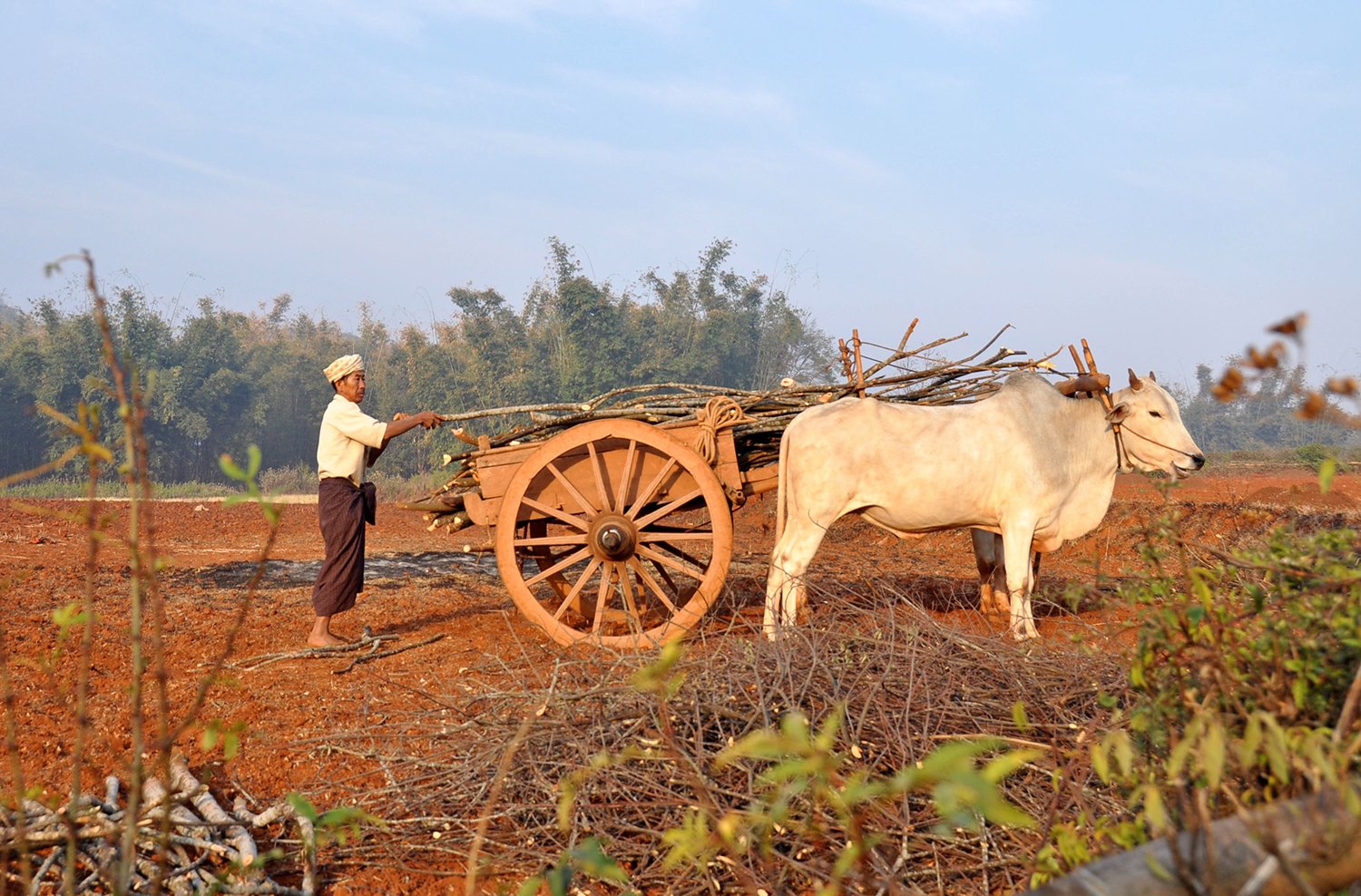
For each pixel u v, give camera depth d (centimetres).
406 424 623
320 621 626
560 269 3191
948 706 366
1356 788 167
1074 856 229
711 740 363
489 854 335
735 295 3550
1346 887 158
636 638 502
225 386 3584
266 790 399
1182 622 242
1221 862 156
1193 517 895
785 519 603
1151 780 235
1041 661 397
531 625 694
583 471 620
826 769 152
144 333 3403
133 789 207
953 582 798
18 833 229
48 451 3316
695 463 595
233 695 521
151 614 712
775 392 657
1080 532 634
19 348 3372
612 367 3194
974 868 302
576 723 378
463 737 405
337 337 4859
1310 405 155
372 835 357
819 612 564
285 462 3922
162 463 3475
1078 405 623
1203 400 2759
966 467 588
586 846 194
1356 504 885
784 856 310
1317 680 228
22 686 527
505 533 596
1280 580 266
